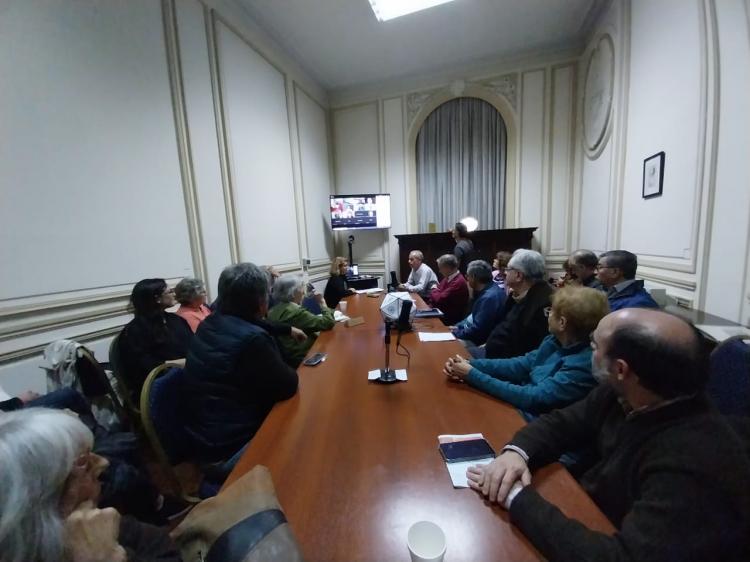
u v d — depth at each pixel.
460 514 0.64
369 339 1.85
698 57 1.86
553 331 1.20
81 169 1.82
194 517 0.62
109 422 1.66
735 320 1.63
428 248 4.73
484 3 3.29
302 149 4.30
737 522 0.49
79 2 1.81
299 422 1.00
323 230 4.92
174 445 1.21
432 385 1.23
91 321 1.87
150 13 2.24
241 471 0.78
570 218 4.30
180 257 2.48
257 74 3.39
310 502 0.68
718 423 0.58
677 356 0.59
